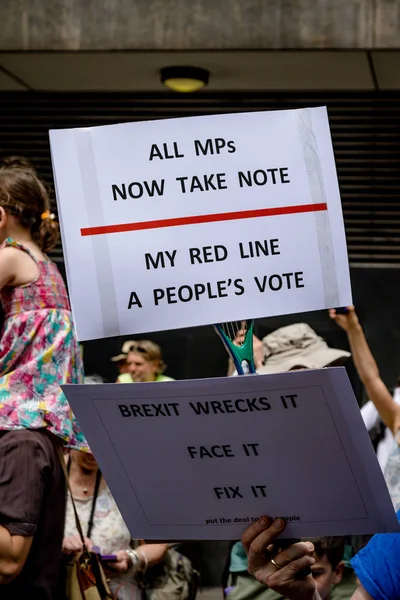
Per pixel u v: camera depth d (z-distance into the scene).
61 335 3.90
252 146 2.73
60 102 9.66
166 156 2.74
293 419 2.47
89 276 2.70
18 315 3.86
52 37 8.64
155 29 8.55
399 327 9.77
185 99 9.57
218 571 8.18
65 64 9.01
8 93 9.70
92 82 9.46
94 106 9.66
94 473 5.47
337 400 2.41
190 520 2.69
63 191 2.73
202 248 2.70
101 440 2.62
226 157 2.73
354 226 9.85
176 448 2.58
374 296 9.84
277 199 2.71
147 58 8.76
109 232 2.72
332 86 9.39
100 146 2.75
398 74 8.95
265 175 2.72
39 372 3.83
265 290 2.69
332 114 9.55
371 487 2.51
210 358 9.48
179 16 8.52
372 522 2.56
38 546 3.87
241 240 2.71
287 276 2.70
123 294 2.70
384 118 9.52
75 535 5.36
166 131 2.74
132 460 2.63
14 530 3.72
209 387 2.46
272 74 9.12
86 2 8.60
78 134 2.75
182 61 8.82
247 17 8.47
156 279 2.70
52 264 4.04
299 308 2.69
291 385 2.41
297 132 2.73
